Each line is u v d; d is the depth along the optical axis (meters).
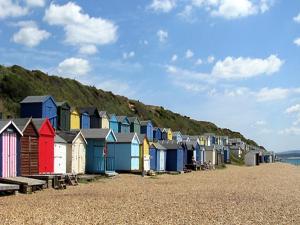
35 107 54.44
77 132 49.00
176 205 29.55
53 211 24.94
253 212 27.52
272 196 37.38
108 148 57.78
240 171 85.75
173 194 36.47
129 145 57.31
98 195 33.50
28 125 38.78
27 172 38.28
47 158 41.94
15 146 36.69
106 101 119.44
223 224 22.95
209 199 33.69
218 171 82.88
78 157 49.03
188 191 39.59
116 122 75.56
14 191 32.03
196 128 164.38
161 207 28.33
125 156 57.44
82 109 66.31
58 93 100.12
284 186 49.09
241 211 27.78
